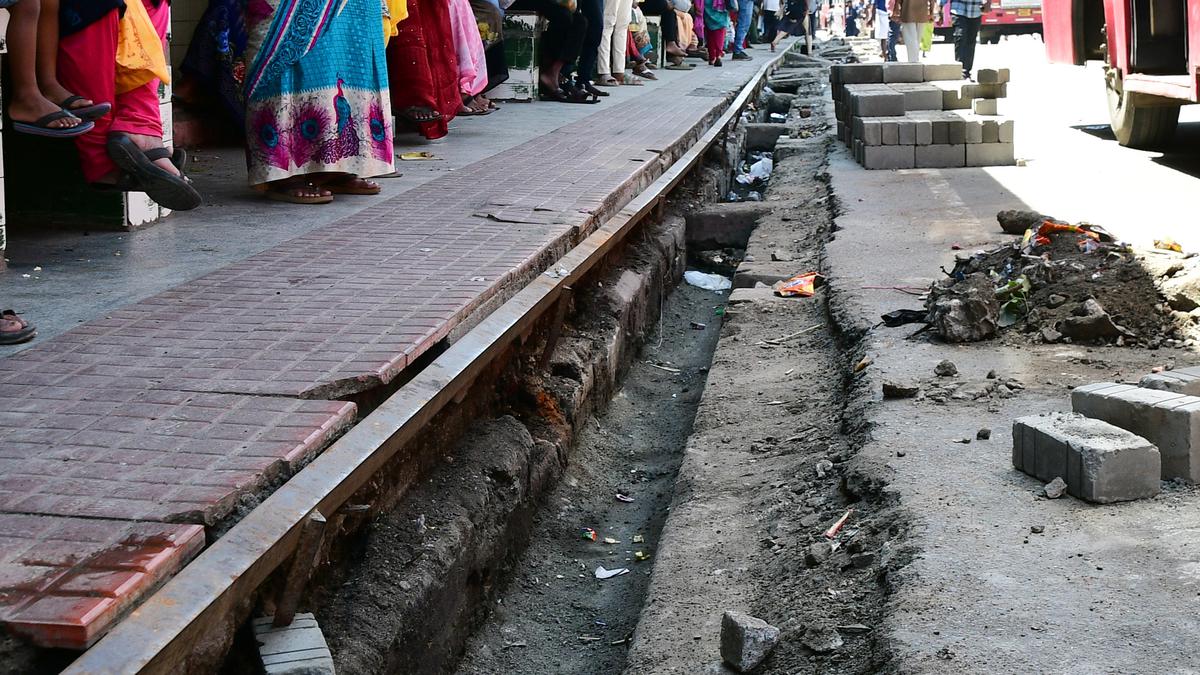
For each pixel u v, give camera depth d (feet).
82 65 15.20
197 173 23.86
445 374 12.08
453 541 11.79
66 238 17.46
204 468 9.05
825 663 9.43
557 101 41.93
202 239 17.44
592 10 40.93
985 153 33.14
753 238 26.76
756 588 11.21
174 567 7.79
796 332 19.15
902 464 12.23
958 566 9.94
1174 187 27.94
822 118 48.21
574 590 13.61
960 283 17.30
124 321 12.94
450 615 11.64
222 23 26.63
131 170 15.69
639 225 24.68
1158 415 11.47
